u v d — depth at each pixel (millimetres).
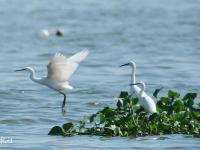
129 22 49125
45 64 33562
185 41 40375
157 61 33750
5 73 30453
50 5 60281
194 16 51688
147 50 37469
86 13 54719
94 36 43219
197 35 42625
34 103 23578
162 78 28953
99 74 30297
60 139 17328
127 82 28156
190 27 46156
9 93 25344
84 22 49656
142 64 32969
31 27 47688
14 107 22766
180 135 17641
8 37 43094
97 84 27469
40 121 20438
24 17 52625
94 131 17875
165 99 18297
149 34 43281
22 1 63250
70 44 40844
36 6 59562
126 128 17609
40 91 25922
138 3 61125
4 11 56156
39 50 38375
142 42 40312
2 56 35906
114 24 48219
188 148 16328
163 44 39375
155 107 17797
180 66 32219
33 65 33094
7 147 16484
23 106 22984
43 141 17094
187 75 29688
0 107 22688
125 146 16438
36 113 21609
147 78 28984
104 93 25641
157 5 59562
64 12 55562
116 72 30891
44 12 55594
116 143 16750
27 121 20391
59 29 44156
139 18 51281
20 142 17047
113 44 40062
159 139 17203
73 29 46344
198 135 17594
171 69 31406
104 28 46531
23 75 30000
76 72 30672
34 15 53844
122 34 43656
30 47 39531
